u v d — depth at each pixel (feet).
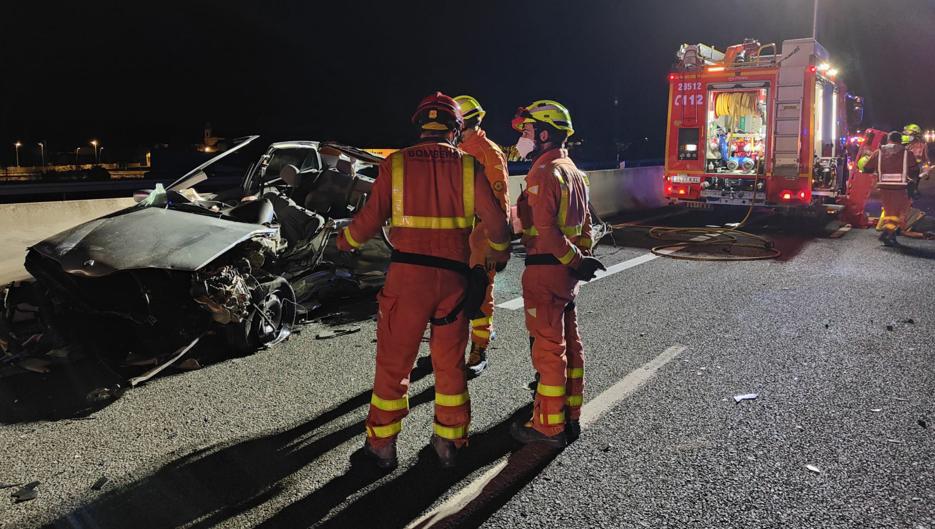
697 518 9.32
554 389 11.16
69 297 14.98
